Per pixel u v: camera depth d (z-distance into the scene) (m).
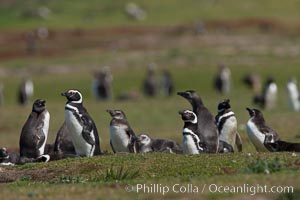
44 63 97.06
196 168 22.62
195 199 19.23
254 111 28.66
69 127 27.42
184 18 133.75
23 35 125.38
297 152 25.83
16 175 24.14
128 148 28.39
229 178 20.44
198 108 28.00
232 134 28.72
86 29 128.62
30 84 74.62
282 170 21.34
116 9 141.25
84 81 84.88
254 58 93.19
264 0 142.38
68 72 90.94
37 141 27.48
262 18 128.88
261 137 27.95
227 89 76.75
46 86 83.00
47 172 23.97
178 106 59.50
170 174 22.42
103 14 139.38
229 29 123.19
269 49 99.31
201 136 26.62
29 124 27.75
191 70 88.25
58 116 52.84
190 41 110.31
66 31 127.81
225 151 27.62
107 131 44.66
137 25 130.25
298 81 81.56
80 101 27.62
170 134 41.16
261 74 85.12
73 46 113.31
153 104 61.41
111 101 70.81
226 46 103.50
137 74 88.81
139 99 73.62
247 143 33.38
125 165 23.55
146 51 102.81
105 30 127.50
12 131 49.91
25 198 19.39
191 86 82.38
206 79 84.12
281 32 120.06
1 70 94.06
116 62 95.69
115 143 28.66
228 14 134.88
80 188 20.31
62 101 73.81
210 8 138.88
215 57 94.25
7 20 137.25
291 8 138.38
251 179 20.12
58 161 25.17
